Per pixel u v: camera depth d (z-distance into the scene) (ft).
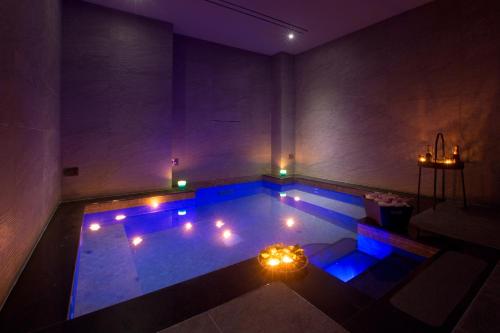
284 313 4.40
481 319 4.28
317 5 13.97
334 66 18.58
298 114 21.53
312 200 17.17
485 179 12.01
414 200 12.97
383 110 15.89
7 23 5.48
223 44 19.38
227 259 8.98
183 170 18.30
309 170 20.88
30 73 7.18
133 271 7.57
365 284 7.27
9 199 5.42
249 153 21.21
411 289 5.19
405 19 14.65
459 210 11.01
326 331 3.99
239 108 20.48
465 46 12.50
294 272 5.75
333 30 17.01
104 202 13.11
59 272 6.19
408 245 8.32
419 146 14.33
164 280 7.61
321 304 4.69
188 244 10.18
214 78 19.19
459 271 5.92
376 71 16.15
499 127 11.57
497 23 11.55
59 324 4.22
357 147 17.46
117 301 6.10
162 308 4.59
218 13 14.69
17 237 5.92
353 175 17.79
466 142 12.57
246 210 14.92
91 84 13.53
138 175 14.99
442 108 13.37
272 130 22.12
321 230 11.71
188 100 18.21
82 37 13.28
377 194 10.51
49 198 10.09
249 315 4.36
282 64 21.02
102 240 9.95
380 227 9.28
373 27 16.17
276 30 16.98
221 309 4.50
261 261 6.03
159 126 15.48
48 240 8.16
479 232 8.43
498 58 11.55
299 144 21.58
